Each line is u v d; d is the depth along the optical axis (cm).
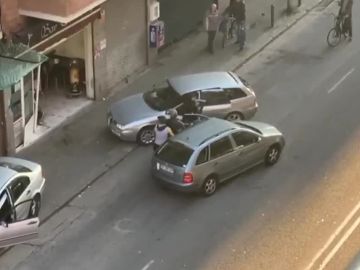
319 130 2358
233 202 1994
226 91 2277
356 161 2191
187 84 2281
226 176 2039
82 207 1984
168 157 1981
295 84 2656
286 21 3183
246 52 2905
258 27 3122
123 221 1923
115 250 1816
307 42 2995
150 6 2684
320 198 2012
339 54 2892
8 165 1894
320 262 1759
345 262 1756
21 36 2095
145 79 2670
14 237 1723
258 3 3344
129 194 2038
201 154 1958
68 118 2397
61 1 2077
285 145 2262
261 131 2114
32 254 1800
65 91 2541
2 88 1972
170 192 2038
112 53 2548
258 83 2667
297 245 1825
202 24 3116
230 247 1823
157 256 1792
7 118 2138
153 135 2245
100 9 2388
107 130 2338
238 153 2031
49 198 2016
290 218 1928
